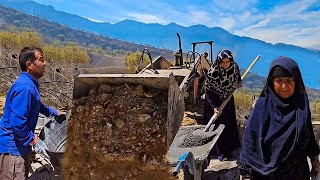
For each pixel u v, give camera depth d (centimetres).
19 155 393
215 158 611
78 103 348
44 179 526
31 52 409
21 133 384
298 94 295
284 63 288
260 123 301
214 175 554
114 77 333
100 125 334
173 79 330
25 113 386
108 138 328
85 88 355
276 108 297
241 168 309
